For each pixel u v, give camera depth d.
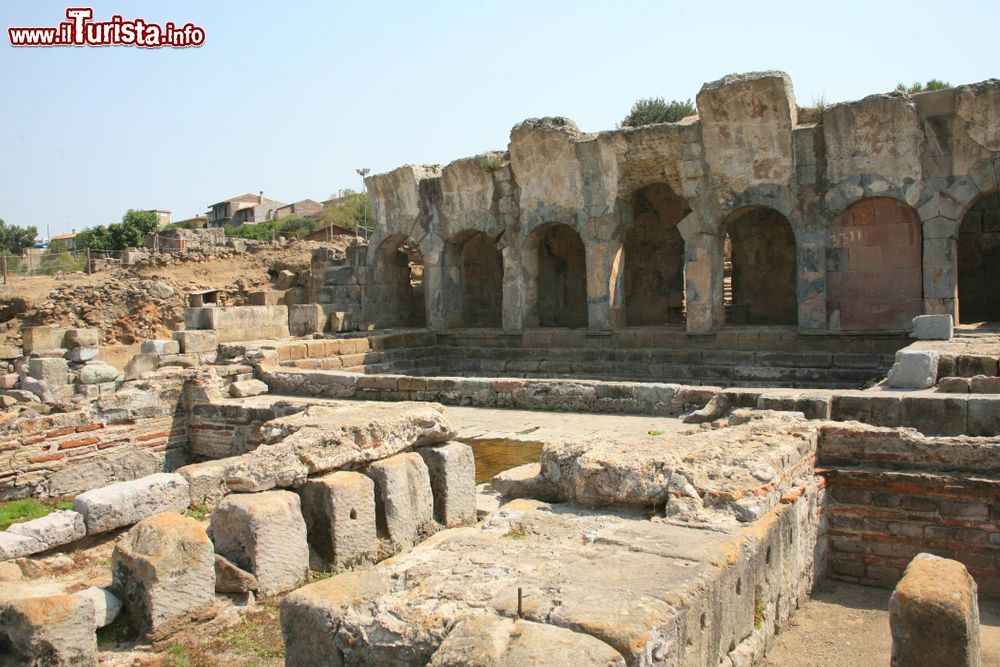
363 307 26.64
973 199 17.06
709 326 20.30
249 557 6.15
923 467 6.86
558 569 4.32
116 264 41.41
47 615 5.00
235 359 16.91
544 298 26.53
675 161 20.47
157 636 5.49
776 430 6.95
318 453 6.91
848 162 18.31
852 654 5.23
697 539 4.82
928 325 14.02
